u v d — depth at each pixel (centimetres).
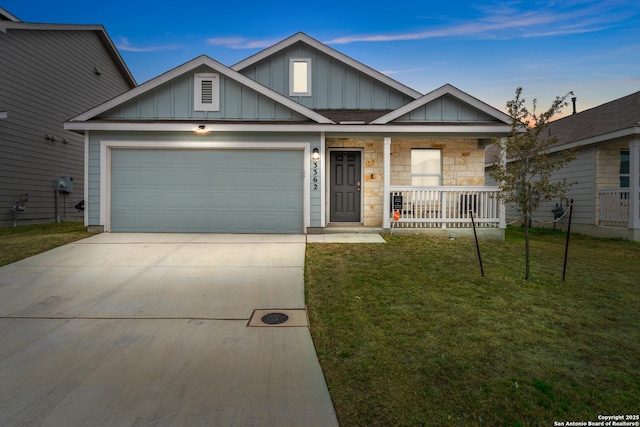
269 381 317
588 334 408
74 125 929
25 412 272
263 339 397
